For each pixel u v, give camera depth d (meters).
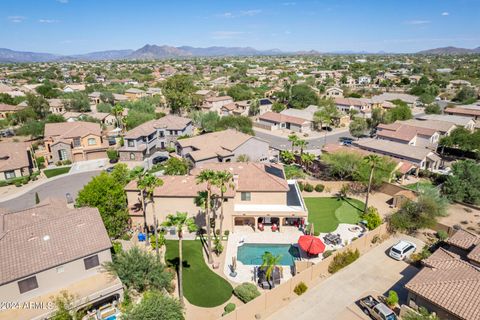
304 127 97.69
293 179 55.56
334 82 194.62
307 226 40.22
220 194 39.16
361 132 86.00
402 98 128.62
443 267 28.19
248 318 26.39
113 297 28.02
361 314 27.27
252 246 37.56
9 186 57.16
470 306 23.48
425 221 39.72
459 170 50.62
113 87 168.75
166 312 22.94
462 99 133.62
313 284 31.05
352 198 51.34
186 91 112.81
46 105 104.56
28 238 27.20
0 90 138.00
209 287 30.56
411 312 24.34
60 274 26.48
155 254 35.12
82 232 29.03
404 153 62.34
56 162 68.38
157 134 77.38
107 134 86.62
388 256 35.66
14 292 24.53
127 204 42.06
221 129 81.31
